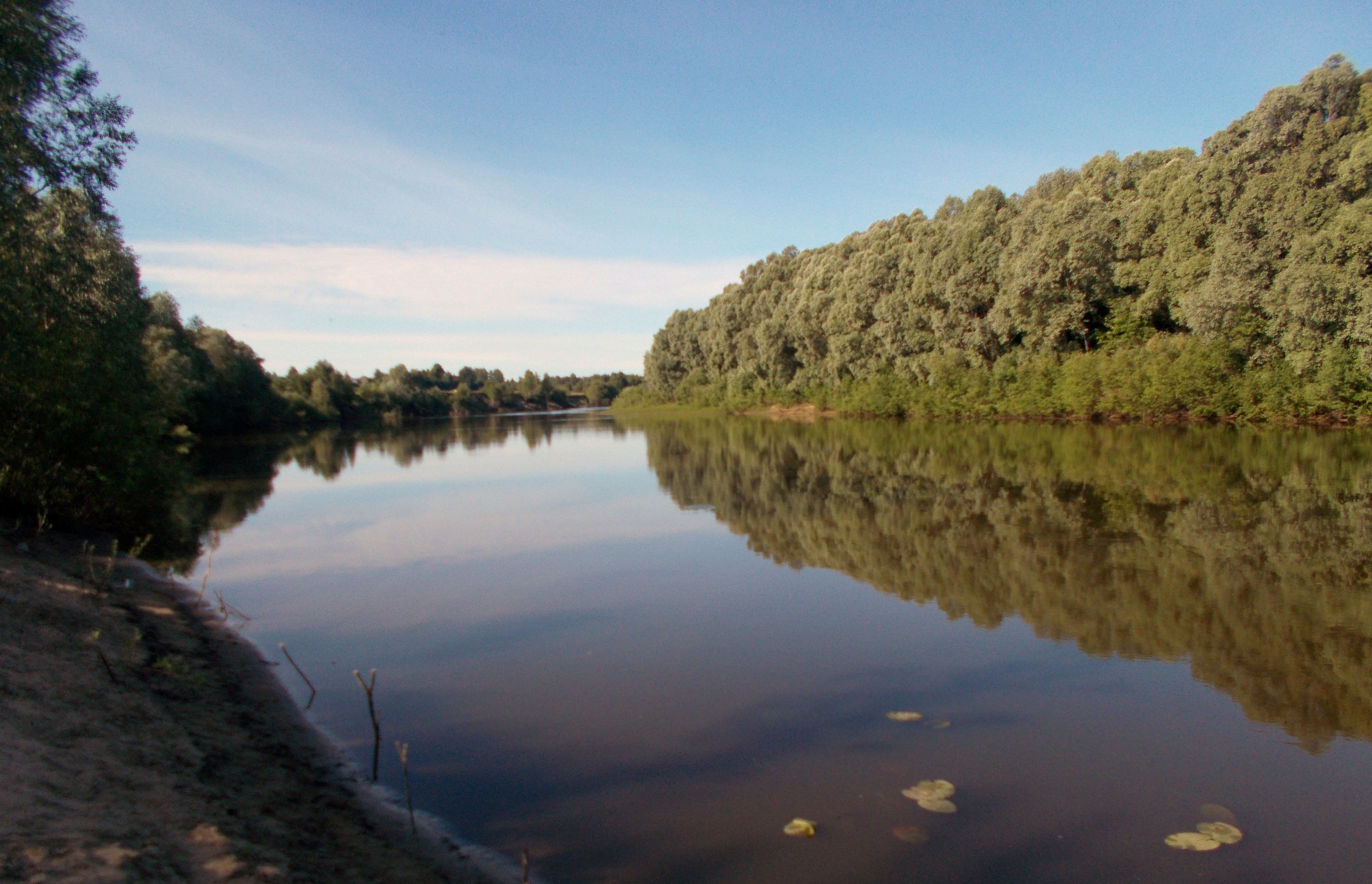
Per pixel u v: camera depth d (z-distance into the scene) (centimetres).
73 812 418
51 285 1315
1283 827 499
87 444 1392
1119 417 3694
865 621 955
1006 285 3981
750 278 8356
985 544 1330
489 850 476
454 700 727
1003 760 594
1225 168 3008
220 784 511
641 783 565
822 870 455
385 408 9369
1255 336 3116
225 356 5316
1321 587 1006
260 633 941
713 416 7306
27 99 1213
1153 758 595
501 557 1381
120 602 941
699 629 941
